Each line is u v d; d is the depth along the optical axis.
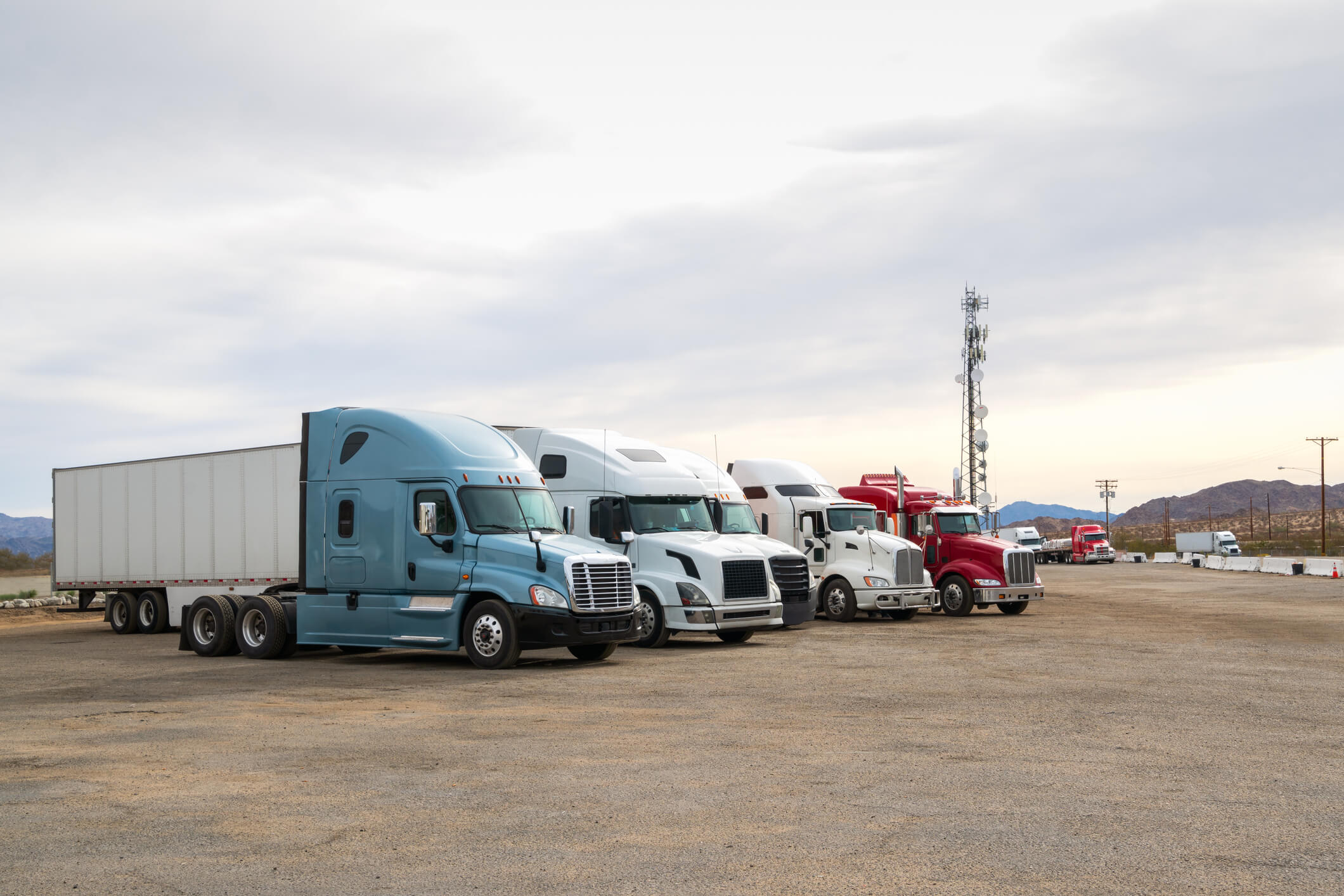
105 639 22.45
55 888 5.38
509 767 8.23
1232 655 16.69
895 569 24.12
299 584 17.03
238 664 16.28
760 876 5.50
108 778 7.90
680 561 18.36
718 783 7.66
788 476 25.94
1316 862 5.73
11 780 7.85
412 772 8.08
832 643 18.95
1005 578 26.19
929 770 8.09
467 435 16.17
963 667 15.20
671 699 11.96
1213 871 5.55
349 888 5.34
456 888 5.32
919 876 5.48
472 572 15.08
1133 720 10.42
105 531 23.80
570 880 5.45
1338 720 10.45
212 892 5.31
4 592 48.62
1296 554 99.38
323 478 16.55
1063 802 7.07
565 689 12.80
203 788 7.55
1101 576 52.22
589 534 18.89
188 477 22.11
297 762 8.46
